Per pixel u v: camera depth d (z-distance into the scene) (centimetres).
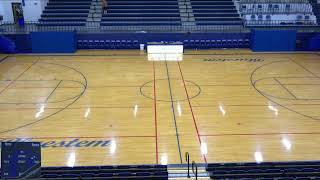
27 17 2022
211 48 1841
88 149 816
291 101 1105
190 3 2084
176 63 1570
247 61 1602
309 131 901
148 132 898
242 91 1197
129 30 1867
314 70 1453
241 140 854
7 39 1725
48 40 1744
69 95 1165
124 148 820
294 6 2042
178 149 813
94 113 1018
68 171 670
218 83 1282
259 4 2031
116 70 1456
